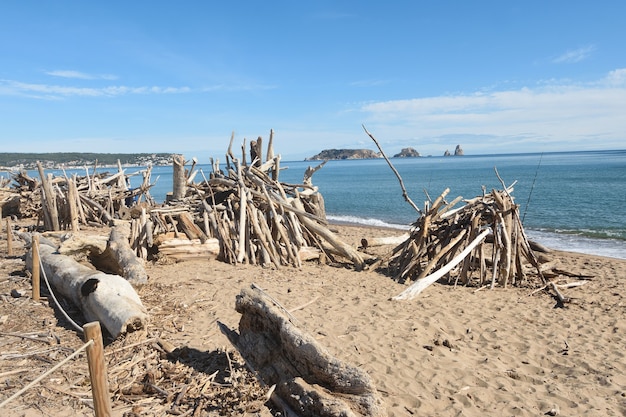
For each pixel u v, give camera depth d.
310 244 11.90
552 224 21.52
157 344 5.64
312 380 4.19
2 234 14.95
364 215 28.72
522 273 9.47
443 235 10.17
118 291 6.25
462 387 4.96
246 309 4.89
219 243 11.20
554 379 5.27
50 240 10.14
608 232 19.17
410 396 4.70
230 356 5.31
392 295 8.46
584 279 10.09
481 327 6.86
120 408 4.27
